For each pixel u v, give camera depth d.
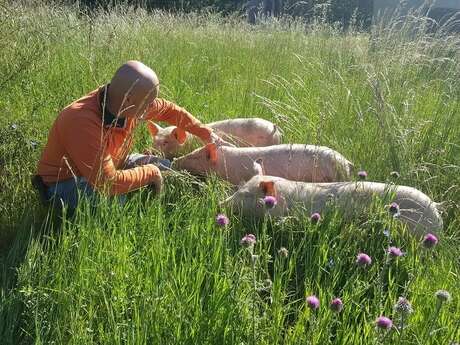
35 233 3.98
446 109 5.80
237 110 6.36
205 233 3.58
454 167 4.75
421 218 3.92
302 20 11.62
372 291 3.44
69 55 7.84
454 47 7.04
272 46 9.76
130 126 4.27
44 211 4.24
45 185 4.20
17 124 5.43
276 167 4.66
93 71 6.75
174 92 6.79
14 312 3.06
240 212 4.05
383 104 5.10
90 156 3.92
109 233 3.46
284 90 6.81
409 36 7.29
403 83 6.23
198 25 11.84
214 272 3.20
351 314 3.14
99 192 3.86
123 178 3.98
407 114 5.28
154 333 2.81
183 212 4.02
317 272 3.48
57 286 3.14
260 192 4.04
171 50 9.08
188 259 3.24
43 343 2.86
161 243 3.36
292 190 4.12
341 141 5.14
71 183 4.12
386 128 4.97
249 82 7.32
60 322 2.95
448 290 3.31
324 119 5.16
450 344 2.74
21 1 8.21
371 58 7.22
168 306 2.94
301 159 4.63
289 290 3.49
